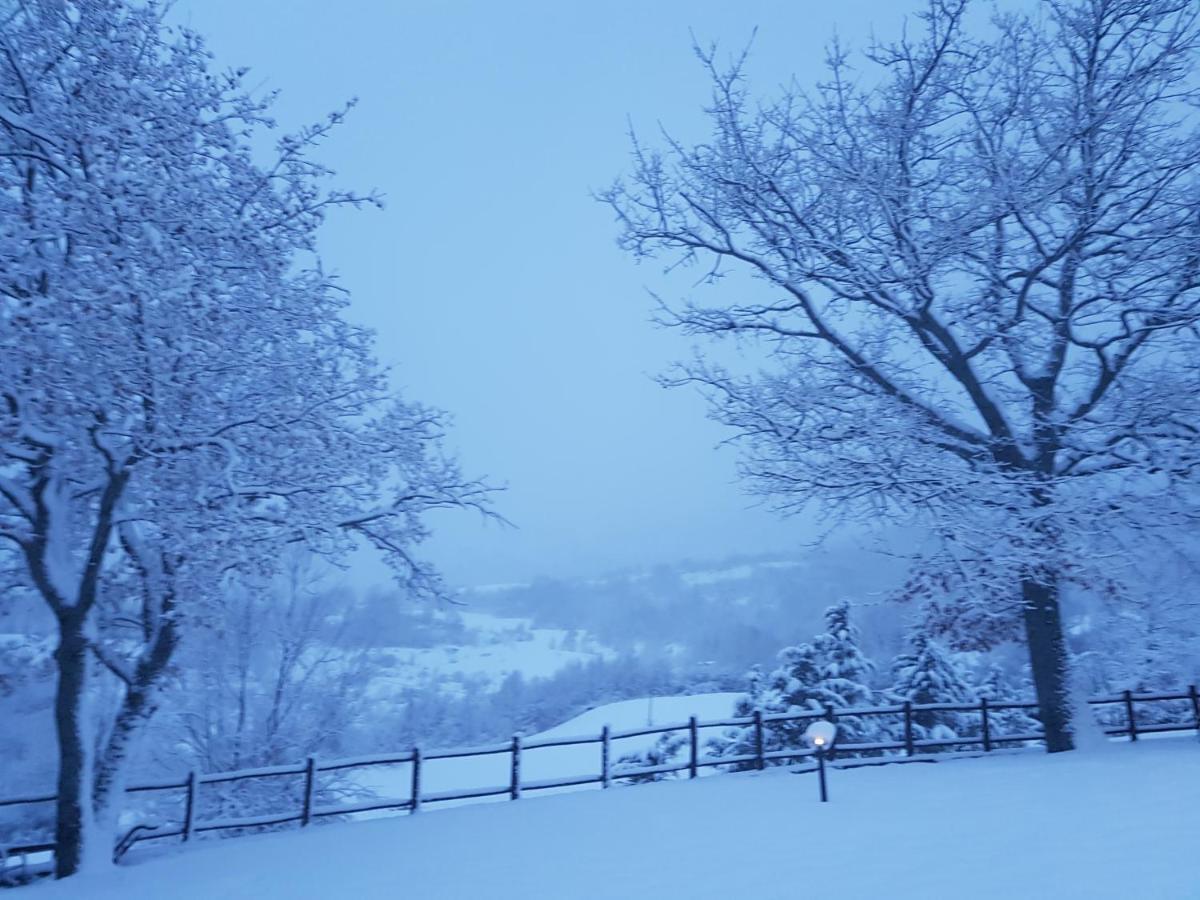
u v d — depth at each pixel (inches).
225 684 828.6
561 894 298.2
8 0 418.9
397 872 358.0
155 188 389.7
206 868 403.2
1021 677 1202.6
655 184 703.7
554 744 574.6
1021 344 618.2
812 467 595.8
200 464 425.1
